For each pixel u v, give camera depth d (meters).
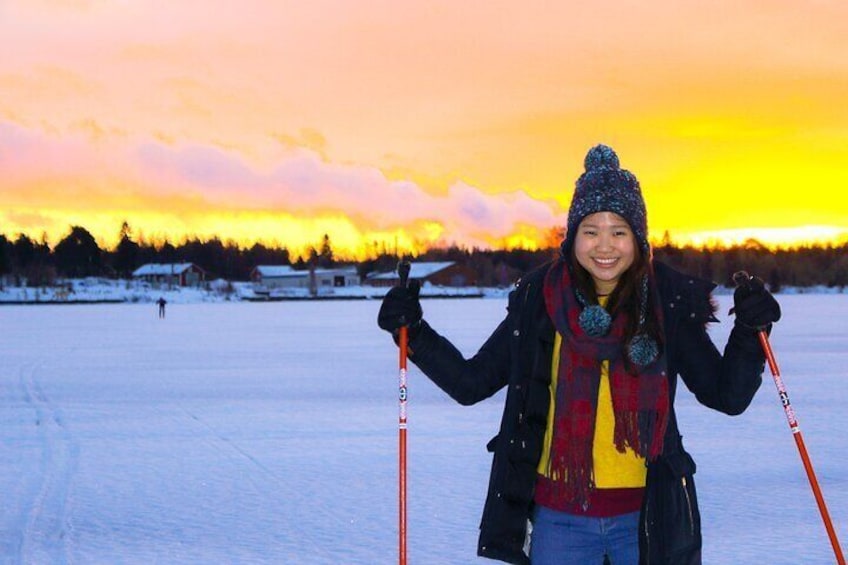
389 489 7.59
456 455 9.09
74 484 7.79
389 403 13.34
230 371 18.66
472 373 3.25
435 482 7.86
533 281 3.13
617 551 3.02
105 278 120.31
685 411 12.09
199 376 17.64
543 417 3.06
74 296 96.81
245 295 102.69
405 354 3.28
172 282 118.00
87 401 13.75
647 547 2.94
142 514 6.76
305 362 20.81
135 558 5.70
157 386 15.88
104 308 72.88
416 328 3.24
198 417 11.95
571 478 2.98
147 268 121.44
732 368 3.03
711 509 6.82
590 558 3.03
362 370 18.75
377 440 10.02
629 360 2.94
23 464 8.68
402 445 3.30
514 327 3.11
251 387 15.62
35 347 26.66
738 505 6.93
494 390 3.29
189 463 8.71
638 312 2.98
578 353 2.99
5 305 84.75
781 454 8.96
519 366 3.10
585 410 2.98
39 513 6.80
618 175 3.05
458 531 6.31
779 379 3.41
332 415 12.08
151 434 10.51
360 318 48.12
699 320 3.02
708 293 3.03
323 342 28.19
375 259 125.75
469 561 5.66
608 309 3.01
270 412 12.40
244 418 11.83
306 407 12.91
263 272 121.69
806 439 9.80
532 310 3.09
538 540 3.07
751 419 11.30
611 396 2.97
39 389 15.48
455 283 116.94
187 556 5.74
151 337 31.50
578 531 3.02
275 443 9.84
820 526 6.30
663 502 2.96
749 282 3.03
